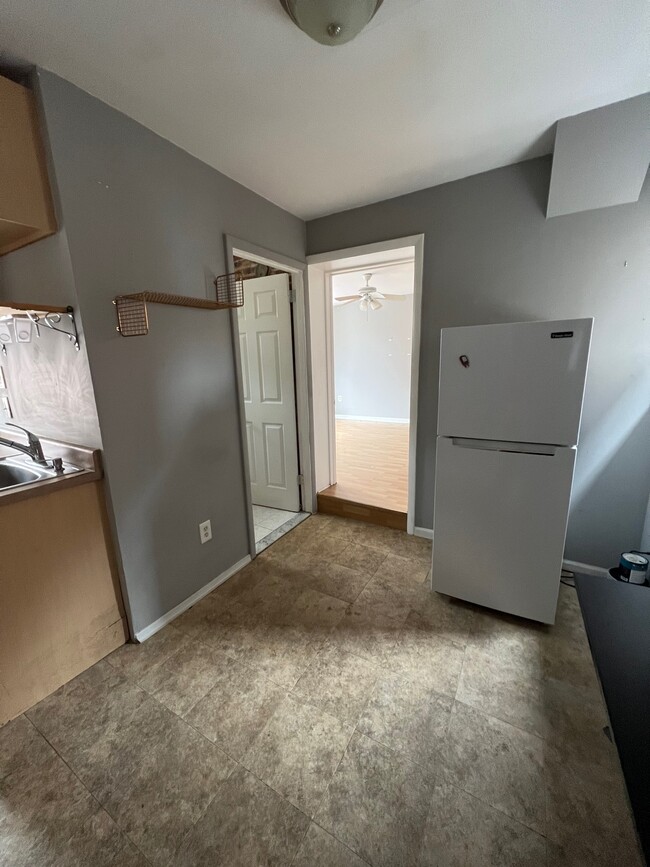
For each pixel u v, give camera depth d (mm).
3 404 2020
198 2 1020
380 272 4402
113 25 1077
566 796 1097
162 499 1801
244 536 2369
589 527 2117
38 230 1330
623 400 1935
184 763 1212
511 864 954
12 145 1216
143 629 1767
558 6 1060
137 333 1590
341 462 4121
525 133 1718
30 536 1378
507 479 1714
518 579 1774
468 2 1045
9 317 1756
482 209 2094
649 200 1728
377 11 1066
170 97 1403
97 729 1331
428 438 2541
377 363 6613
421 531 2701
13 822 1066
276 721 1350
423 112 1546
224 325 2062
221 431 2113
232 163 1886
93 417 1517
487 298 2170
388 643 1707
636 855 965
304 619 1878
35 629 1416
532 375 1596
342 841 1007
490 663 1582
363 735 1290
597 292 1903
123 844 1011
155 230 1646
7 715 1356
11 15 1023
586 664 1567
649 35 1162
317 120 1573
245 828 1039
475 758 1206
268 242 2352
